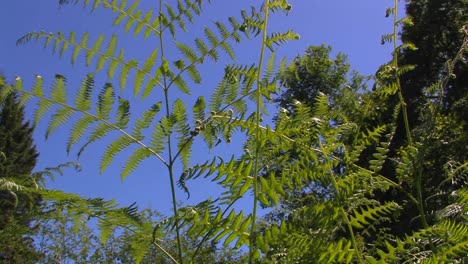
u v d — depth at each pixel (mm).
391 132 1102
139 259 1050
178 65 1183
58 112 1059
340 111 1156
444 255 860
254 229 925
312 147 975
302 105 994
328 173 938
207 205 920
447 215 960
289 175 913
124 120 1071
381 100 1254
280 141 982
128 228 1039
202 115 1060
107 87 1074
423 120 1205
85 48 1168
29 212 1112
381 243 1036
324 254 848
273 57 1033
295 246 855
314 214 880
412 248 891
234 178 946
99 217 1036
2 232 1164
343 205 899
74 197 1018
